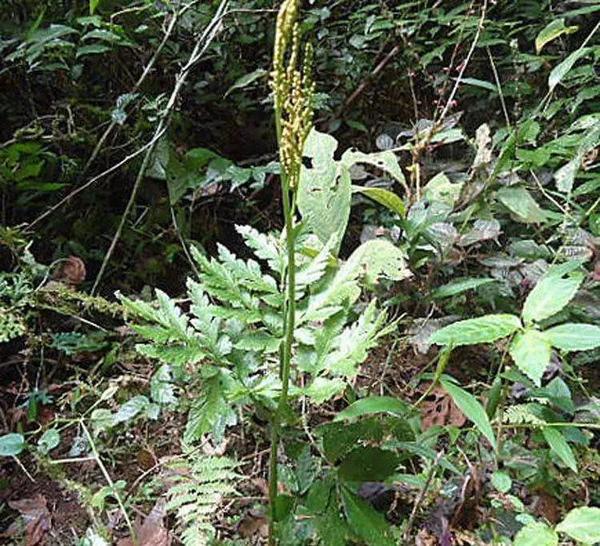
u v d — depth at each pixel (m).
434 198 1.60
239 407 1.34
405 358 1.61
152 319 1.01
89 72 2.19
